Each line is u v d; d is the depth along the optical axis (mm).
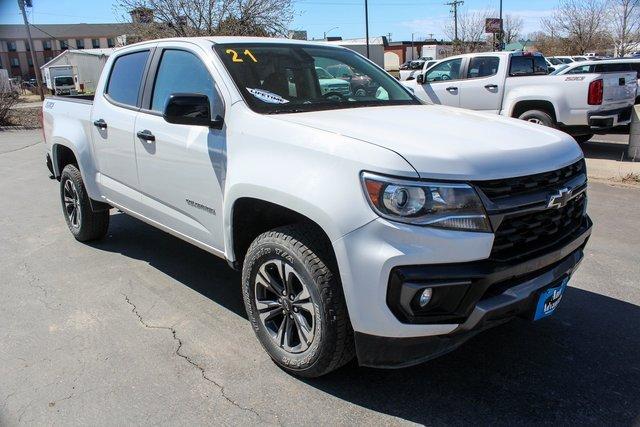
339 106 3570
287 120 3035
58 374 3168
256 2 19594
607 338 3473
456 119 3291
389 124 3010
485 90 10250
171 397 2943
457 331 2559
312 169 2713
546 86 9461
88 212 5188
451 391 2959
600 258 4836
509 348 3371
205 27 19500
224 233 3332
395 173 2459
